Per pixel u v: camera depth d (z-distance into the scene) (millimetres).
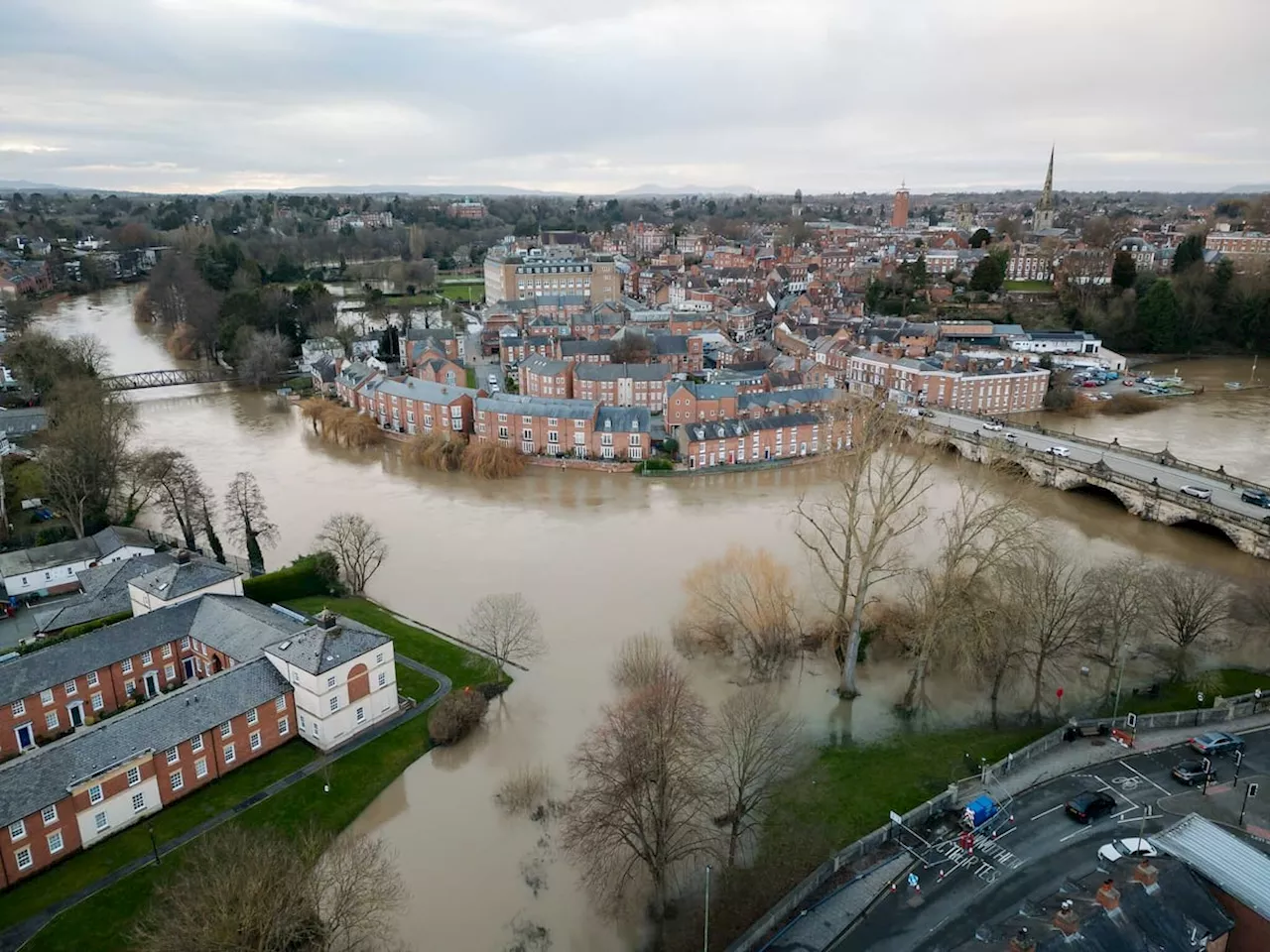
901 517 142000
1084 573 99250
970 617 86938
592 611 113750
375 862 66188
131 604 103812
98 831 71250
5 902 64875
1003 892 61625
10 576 112000
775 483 167625
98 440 134625
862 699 92750
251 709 81375
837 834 70000
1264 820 67562
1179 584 97938
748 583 101250
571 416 178250
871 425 123438
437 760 84062
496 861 71062
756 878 66062
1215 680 90688
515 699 93438
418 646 103125
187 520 130500
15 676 82250
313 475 172125
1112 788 72688
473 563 129375
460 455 176000
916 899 61594
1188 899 50375
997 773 75625
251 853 59562
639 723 71375
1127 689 92312
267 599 109375
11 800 66438
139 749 73750
